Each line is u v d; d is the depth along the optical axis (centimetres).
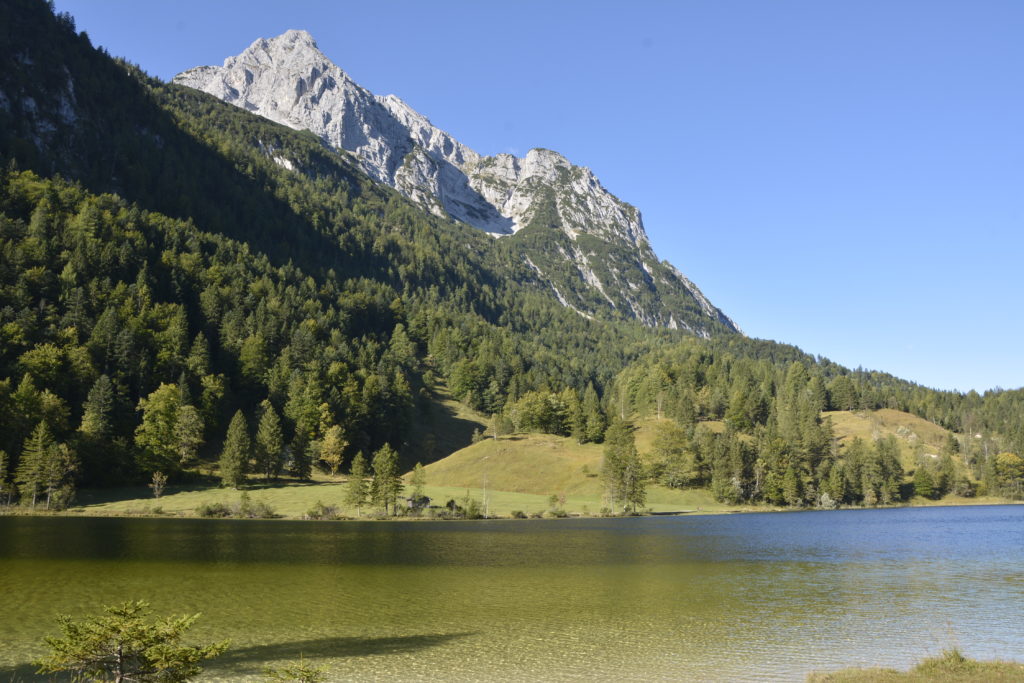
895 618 5431
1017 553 9606
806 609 5794
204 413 18812
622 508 17512
